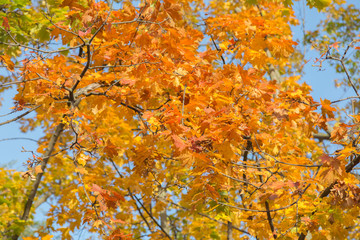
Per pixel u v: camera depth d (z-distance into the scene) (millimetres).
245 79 4262
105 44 4289
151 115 3750
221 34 5762
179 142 3447
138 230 8078
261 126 4953
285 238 4750
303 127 4641
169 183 5941
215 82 4324
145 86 4219
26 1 5906
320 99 4336
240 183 5312
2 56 4102
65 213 5734
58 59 4469
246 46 5336
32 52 4164
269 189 4660
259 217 5297
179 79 4184
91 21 4219
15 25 5926
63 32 4566
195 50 5234
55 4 5816
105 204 4109
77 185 5633
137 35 4062
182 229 8742
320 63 4359
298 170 4871
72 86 4508
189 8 6887
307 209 4664
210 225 7043
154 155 4582
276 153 5078
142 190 5871
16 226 5910
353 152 3670
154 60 4102
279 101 4793
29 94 4207
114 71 4434
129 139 6551
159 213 8344
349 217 4523
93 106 4629
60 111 4203
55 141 5266
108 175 5949
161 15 3953
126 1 4590
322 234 4633
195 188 4457
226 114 3824
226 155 3709
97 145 4555
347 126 4043
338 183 4152
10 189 6730
